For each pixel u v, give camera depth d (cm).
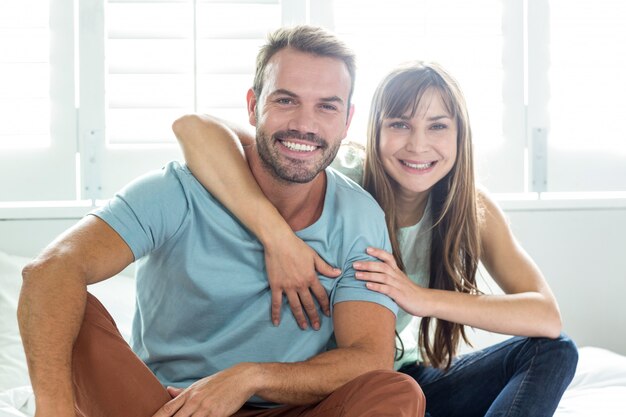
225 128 190
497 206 223
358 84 301
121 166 295
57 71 293
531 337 204
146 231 176
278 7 299
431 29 304
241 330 183
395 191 214
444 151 206
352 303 180
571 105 306
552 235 302
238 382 160
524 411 191
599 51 307
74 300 160
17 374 225
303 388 166
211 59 297
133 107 295
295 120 175
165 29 296
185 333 186
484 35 304
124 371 161
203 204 182
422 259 220
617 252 304
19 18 293
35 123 294
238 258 183
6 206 290
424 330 217
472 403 212
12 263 269
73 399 157
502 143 304
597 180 308
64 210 288
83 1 292
